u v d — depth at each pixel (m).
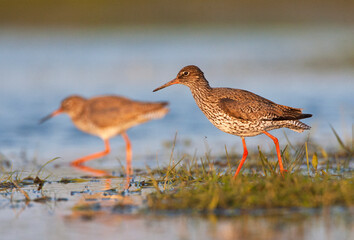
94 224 8.05
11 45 37.16
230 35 42.59
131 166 13.60
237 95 11.02
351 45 36.94
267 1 47.62
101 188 10.78
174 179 10.81
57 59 33.12
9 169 13.18
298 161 11.73
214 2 46.44
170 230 7.63
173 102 22.91
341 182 9.06
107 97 15.99
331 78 27.39
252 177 10.09
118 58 33.41
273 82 26.62
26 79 27.58
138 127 19.06
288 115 10.74
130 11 43.72
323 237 7.14
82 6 42.69
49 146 16.52
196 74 11.64
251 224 7.73
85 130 16.19
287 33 43.31
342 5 48.16
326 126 17.86
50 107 21.91
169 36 41.22
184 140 16.75
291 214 8.09
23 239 7.45
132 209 8.81
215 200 8.52
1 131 18.28
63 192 10.42
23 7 41.50
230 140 16.53
